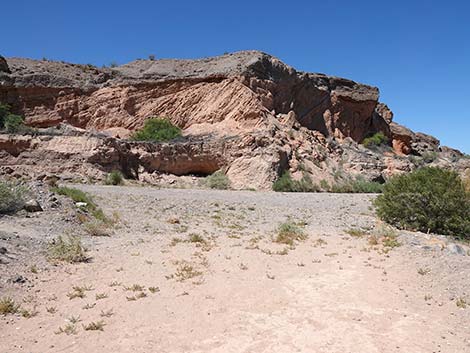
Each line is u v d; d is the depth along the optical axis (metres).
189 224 13.99
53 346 5.02
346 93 50.94
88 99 39.16
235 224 14.16
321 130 47.81
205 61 44.09
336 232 12.77
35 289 6.85
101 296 6.67
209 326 5.69
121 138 36.84
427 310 6.31
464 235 13.20
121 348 5.02
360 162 41.19
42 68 41.03
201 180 32.69
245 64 40.09
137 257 9.16
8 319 5.68
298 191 30.83
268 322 5.85
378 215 15.35
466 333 5.54
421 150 63.19
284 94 43.53
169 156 32.81
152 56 47.84
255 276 7.90
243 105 37.41
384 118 61.41
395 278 7.84
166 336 5.37
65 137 30.81
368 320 5.93
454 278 7.73
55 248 8.88
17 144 29.67
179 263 8.70
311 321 5.89
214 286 7.29
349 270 8.38
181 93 39.47
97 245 10.16
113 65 46.84
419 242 11.07
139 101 39.38
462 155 68.56
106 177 28.94
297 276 7.96
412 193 13.77
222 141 33.91
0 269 7.36
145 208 16.39
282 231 12.23
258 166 32.38
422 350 5.05
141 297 6.71
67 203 13.79
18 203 12.24
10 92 38.03
